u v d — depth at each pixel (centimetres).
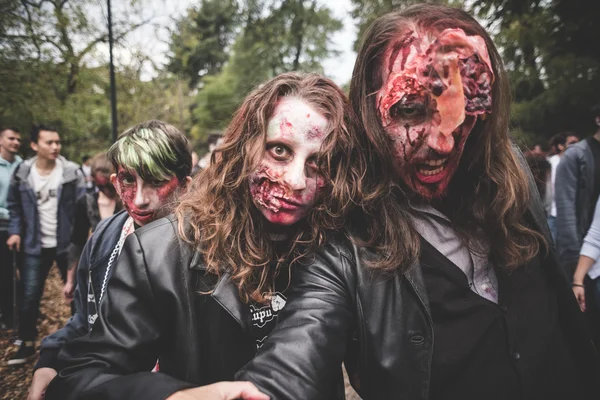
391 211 96
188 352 97
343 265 95
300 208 99
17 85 611
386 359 89
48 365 128
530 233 100
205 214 103
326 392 82
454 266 95
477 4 804
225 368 99
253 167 98
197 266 100
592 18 748
